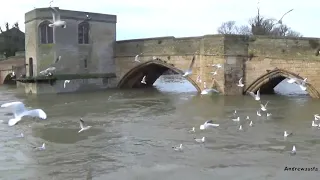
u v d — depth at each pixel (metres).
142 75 51.09
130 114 30.20
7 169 17.55
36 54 44.81
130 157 19.03
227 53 38.12
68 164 18.16
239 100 35.28
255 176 16.09
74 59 46.03
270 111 29.41
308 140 21.16
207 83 39.69
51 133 24.16
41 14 44.09
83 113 30.88
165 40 44.22
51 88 44.12
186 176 16.33
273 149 19.67
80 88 46.44
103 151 20.11
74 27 45.84
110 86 49.44
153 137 22.67
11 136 23.48
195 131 23.75
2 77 64.06
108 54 49.31
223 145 20.58
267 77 37.16
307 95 38.50
